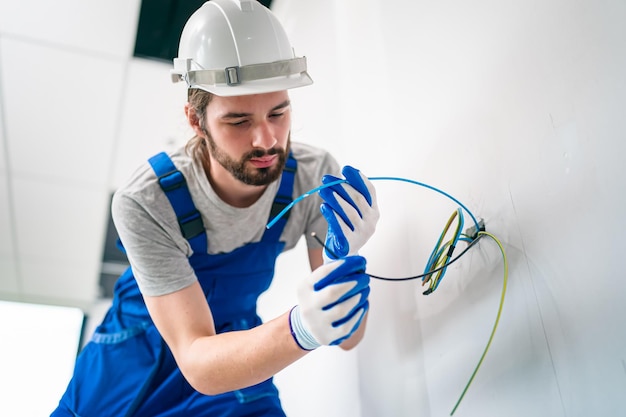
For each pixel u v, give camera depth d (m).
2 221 3.30
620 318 0.65
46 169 3.00
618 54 0.67
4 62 2.50
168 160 1.21
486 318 0.90
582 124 0.72
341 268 0.78
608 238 0.67
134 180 1.19
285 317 0.89
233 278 1.30
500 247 0.84
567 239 0.74
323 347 1.64
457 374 0.96
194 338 1.03
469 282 0.96
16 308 4.03
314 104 1.92
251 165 1.06
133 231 1.13
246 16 1.11
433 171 1.09
